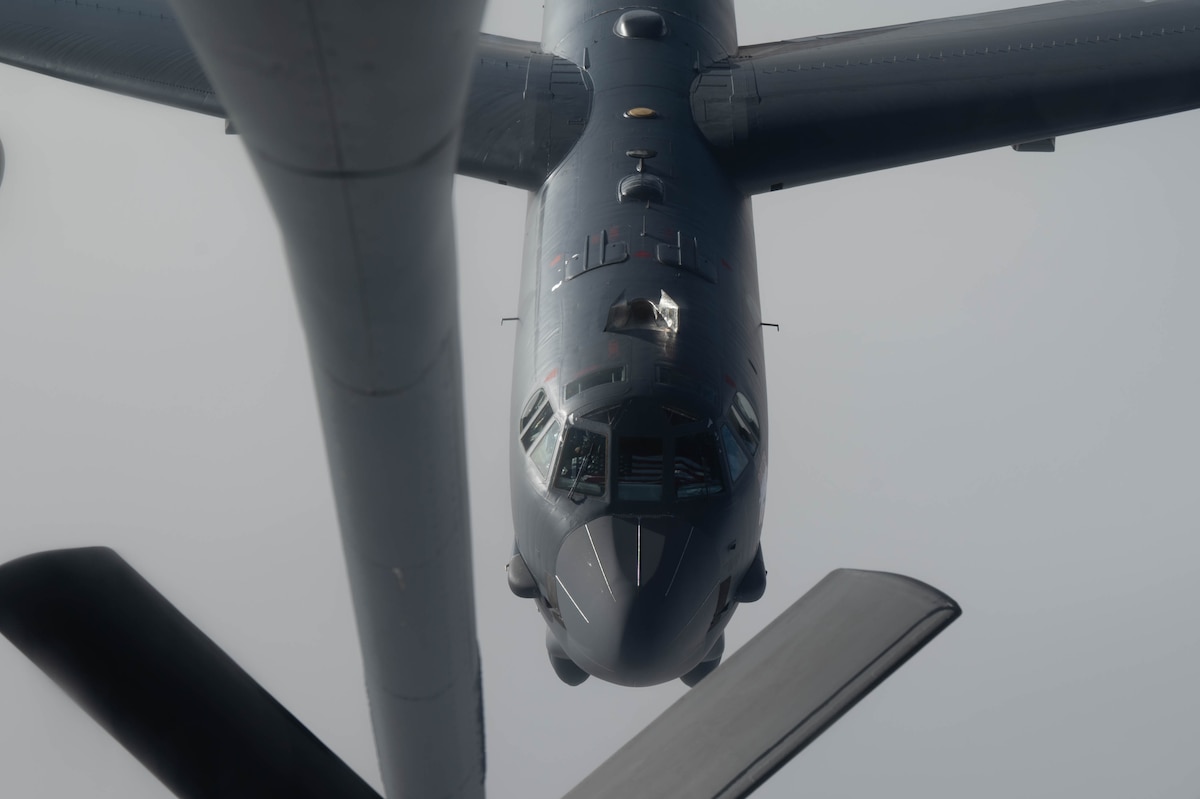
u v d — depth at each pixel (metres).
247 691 8.05
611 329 34.31
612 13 46.94
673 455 32.22
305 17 8.80
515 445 35.38
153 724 7.79
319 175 10.24
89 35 44.38
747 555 33.59
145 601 7.89
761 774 7.87
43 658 7.66
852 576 8.42
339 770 8.18
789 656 8.20
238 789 7.92
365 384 11.87
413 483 12.57
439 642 13.46
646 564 30.77
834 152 43.19
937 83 44.69
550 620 33.53
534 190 42.09
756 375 35.94
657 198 38.50
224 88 9.78
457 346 12.46
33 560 7.75
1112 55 45.41
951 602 8.01
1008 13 49.12
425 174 10.51
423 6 8.94
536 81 44.09
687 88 44.16
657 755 8.16
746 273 38.84
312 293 11.40
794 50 47.22
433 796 15.00
